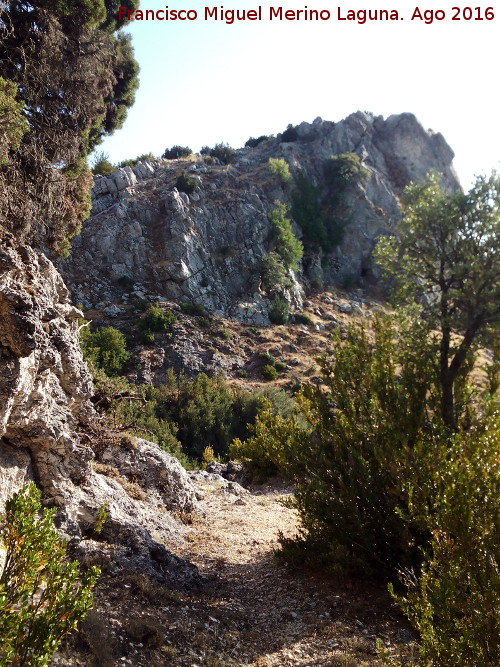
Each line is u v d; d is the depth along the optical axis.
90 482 7.48
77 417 8.07
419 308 8.21
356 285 66.19
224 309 51.91
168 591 6.56
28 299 5.44
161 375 40.78
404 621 6.56
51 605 3.66
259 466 16.75
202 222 56.66
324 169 73.50
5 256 5.66
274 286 55.34
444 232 8.07
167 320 46.12
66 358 7.42
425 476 6.43
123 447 10.13
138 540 7.20
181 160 70.44
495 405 6.82
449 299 7.79
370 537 7.41
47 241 13.35
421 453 6.65
